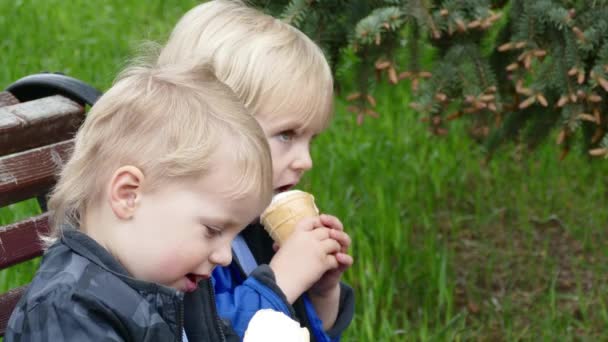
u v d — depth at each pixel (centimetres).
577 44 396
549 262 574
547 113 462
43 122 266
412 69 411
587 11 399
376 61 411
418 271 543
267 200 218
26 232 266
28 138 265
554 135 673
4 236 262
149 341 204
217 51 271
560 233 611
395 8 389
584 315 507
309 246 270
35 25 781
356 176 624
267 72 267
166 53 280
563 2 407
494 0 438
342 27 419
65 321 197
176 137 205
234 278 276
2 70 674
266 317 229
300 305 281
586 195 647
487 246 592
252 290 259
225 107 213
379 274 504
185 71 223
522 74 414
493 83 416
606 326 502
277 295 258
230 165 207
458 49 415
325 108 280
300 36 283
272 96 267
